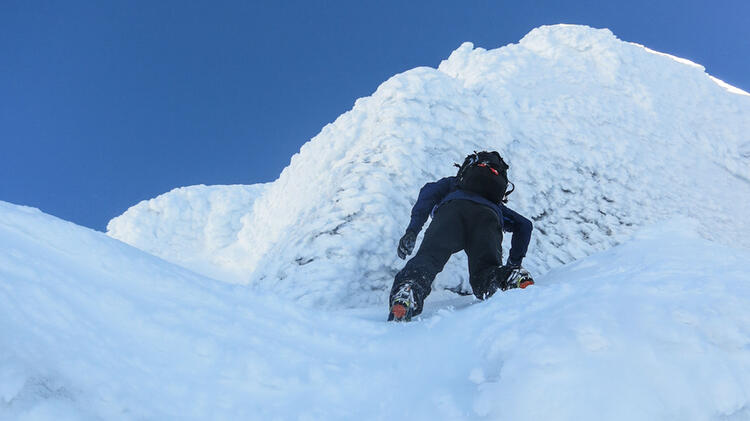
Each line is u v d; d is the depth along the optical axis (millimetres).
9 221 1729
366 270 3848
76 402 1213
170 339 1567
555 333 1266
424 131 5094
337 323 1936
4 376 1136
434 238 2607
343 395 1490
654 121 7309
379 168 4555
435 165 4852
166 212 8867
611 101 7371
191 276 1967
